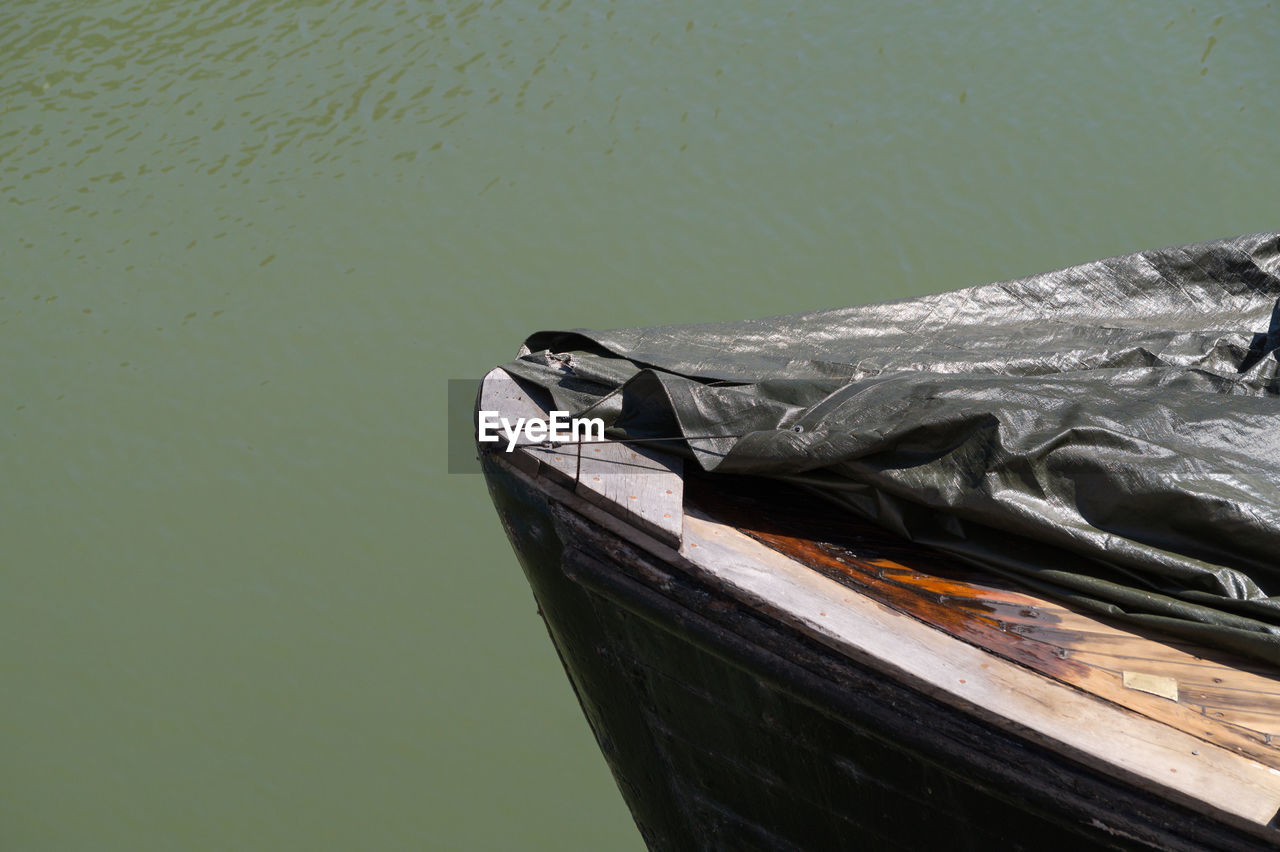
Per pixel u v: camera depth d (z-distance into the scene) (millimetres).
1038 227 10867
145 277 10898
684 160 11781
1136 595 3377
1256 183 11258
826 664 3383
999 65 12742
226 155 12133
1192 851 3000
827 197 11273
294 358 10133
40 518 9055
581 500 3664
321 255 10984
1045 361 4523
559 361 4184
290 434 9562
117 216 11523
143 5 14656
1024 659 3297
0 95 13219
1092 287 5227
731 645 3523
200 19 14367
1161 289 5266
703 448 3674
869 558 3646
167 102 12984
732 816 4324
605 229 11070
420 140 12180
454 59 13328
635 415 3854
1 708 7770
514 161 11875
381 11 14312
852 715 3383
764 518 3762
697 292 10445
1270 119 11922
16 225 11422
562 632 4250
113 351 10266
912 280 10477
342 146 12227
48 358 10195
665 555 3535
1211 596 3305
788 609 3363
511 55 13289
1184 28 13164
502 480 3863
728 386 3865
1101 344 4699
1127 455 3443
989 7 13625
